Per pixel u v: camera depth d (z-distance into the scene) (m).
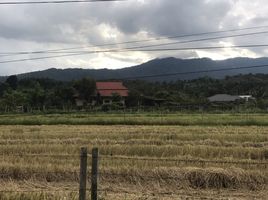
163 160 16.75
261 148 20.00
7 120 45.56
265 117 47.38
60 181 14.62
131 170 14.61
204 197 12.62
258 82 116.31
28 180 14.66
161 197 12.35
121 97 89.44
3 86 99.94
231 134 27.14
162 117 49.16
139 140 24.39
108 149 20.41
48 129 34.50
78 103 92.50
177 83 110.81
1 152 20.78
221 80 121.38
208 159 17.52
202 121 41.78
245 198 12.69
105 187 13.53
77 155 18.72
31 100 85.50
